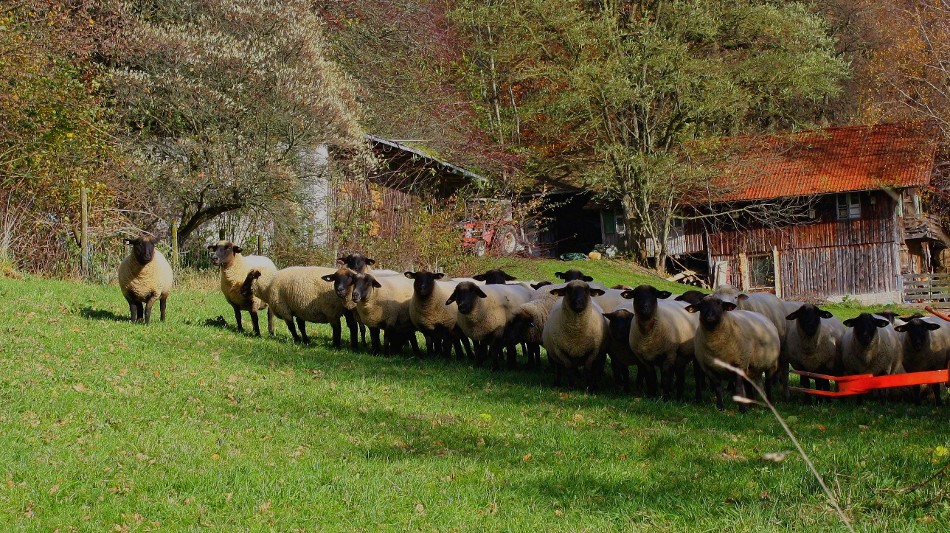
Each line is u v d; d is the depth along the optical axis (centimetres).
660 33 4369
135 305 1872
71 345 1530
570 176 5381
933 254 5812
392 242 3238
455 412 1323
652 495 961
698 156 4797
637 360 1576
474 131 5175
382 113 4659
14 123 2548
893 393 1705
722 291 1870
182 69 3048
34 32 2620
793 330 1642
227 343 1756
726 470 1038
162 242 2888
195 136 2972
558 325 1565
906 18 5747
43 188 2605
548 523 880
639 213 4797
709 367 1454
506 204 4253
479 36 5366
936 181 5184
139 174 2844
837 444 1152
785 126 6106
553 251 5456
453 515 901
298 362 1627
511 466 1069
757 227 4944
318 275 1870
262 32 3306
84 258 2522
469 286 1711
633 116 4753
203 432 1134
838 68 4644
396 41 4959
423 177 3975
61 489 910
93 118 2762
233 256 1944
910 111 5081
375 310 1833
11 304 1844
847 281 4759
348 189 3291
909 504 887
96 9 3133
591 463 1077
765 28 4466
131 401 1236
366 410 1299
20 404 1159
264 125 3034
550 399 1449
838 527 830
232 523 865
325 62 3425
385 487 970
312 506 913
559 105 4391
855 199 4744
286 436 1147
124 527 840
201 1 3297
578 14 4344
